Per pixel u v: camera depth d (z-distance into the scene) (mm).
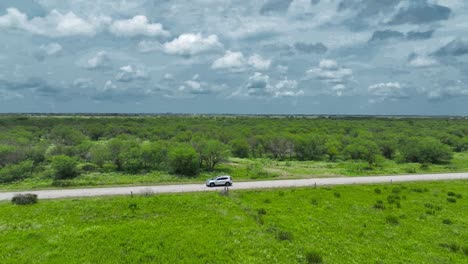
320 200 43781
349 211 38594
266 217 35406
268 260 24672
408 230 32000
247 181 59781
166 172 70562
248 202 42406
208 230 30453
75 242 27203
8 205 40250
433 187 53438
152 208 37906
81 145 88562
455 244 28016
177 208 38250
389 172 70812
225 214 36094
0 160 71875
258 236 29438
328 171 72625
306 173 69812
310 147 101750
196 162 69188
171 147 78438
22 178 64250
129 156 73188
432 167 80062
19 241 27500
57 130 127188
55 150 87625
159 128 147875
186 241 27547
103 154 74688
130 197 44875
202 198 43156
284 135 110062
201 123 183875
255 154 107438
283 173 69688
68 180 61375
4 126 148500
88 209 37469
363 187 52688
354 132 141125
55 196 46969
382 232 31344
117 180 61375
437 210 39438
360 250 26656
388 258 25312
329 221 34469
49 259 24297
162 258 24719
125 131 151000
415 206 40781
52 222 33062
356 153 94562
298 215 36469
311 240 28734
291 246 27297
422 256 25844
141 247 26438
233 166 79875
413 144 94875
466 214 37906
